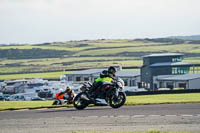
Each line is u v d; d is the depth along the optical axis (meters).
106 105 34.31
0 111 34.69
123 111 31.22
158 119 26.38
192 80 176.38
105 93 34.34
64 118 27.95
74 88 154.88
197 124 24.12
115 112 30.70
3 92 186.75
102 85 34.25
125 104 37.19
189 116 27.36
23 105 39.28
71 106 37.31
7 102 43.84
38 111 33.47
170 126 23.64
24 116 29.62
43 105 39.22
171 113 29.08
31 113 31.72
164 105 35.69
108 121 26.16
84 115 29.38
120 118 27.28
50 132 22.39
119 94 34.50
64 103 39.28
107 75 34.50
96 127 23.91
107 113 30.22
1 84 199.25
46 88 170.75
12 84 199.50
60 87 175.00
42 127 24.30
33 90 173.62
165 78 190.50
